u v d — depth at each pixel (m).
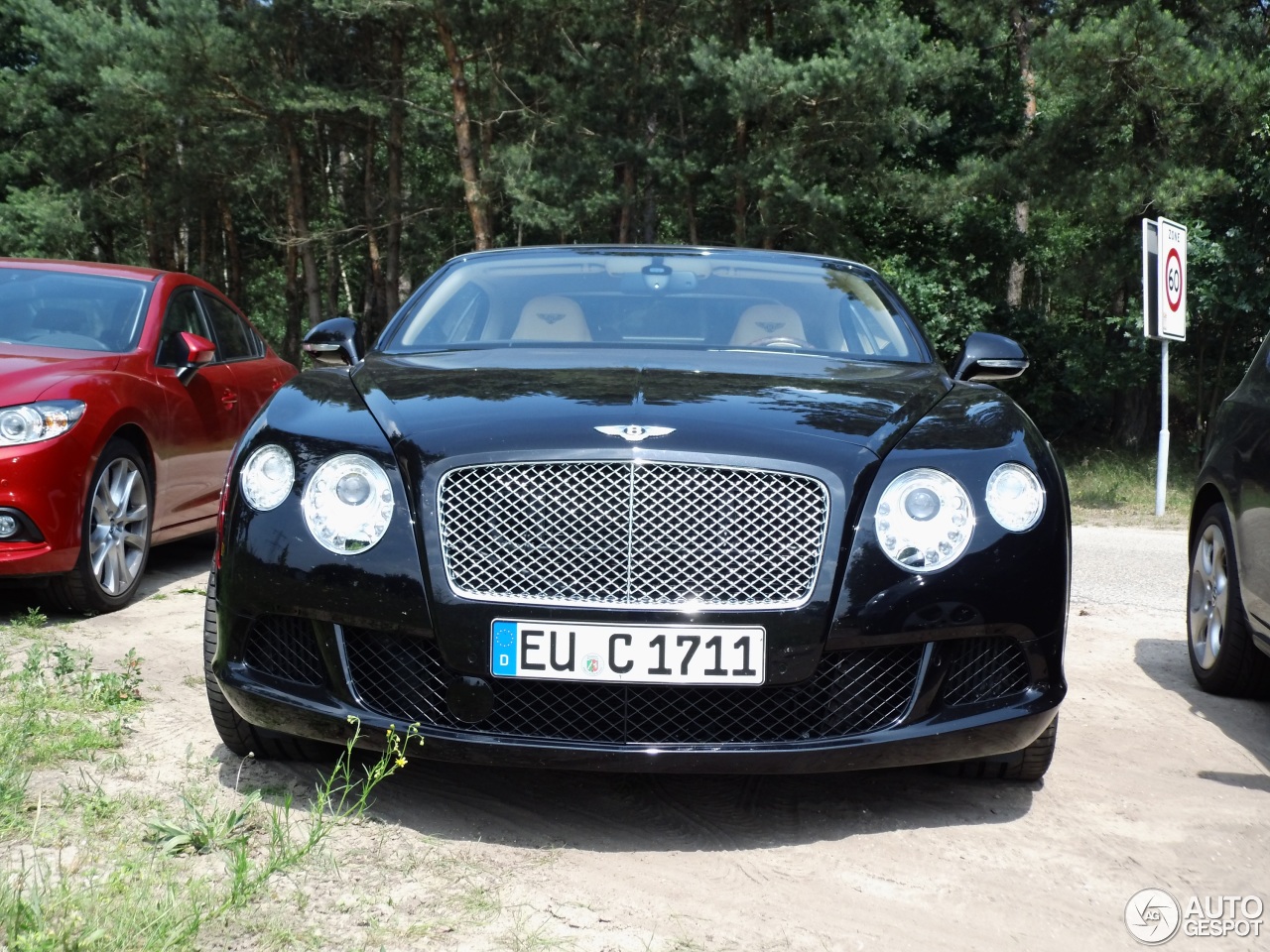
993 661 3.01
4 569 4.97
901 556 2.89
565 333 4.12
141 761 3.39
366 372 3.60
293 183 31.22
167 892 2.44
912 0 25.08
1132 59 16.34
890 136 20.45
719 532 2.85
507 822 3.06
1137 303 19.83
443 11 23.58
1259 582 4.02
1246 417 4.40
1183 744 3.96
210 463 6.59
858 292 4.51
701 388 3.27
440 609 2.85
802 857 2.90
